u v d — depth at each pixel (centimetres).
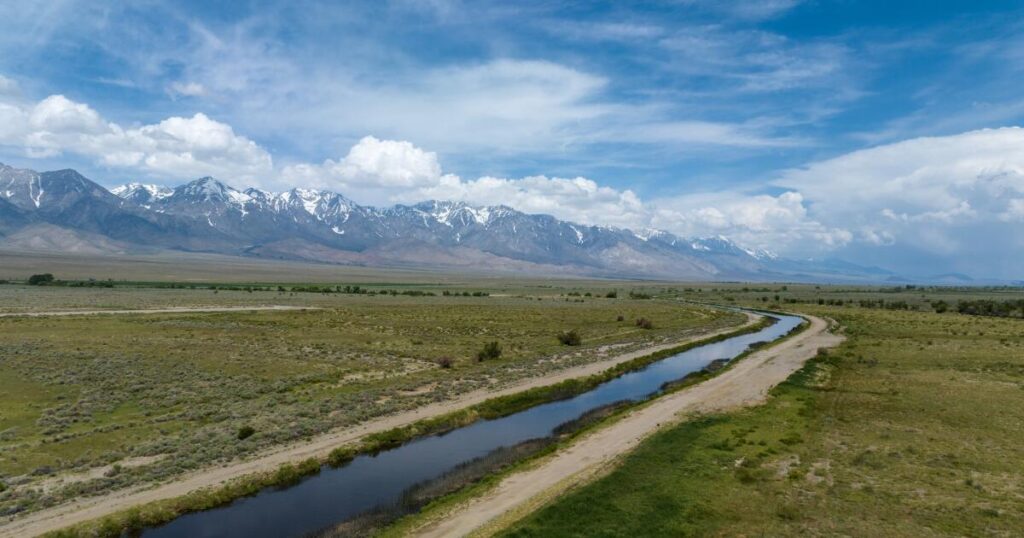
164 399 4888
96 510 2861
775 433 4028
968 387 5388
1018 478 3094
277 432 4066
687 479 3150
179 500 3016
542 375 6488
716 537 2494
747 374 6306
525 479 3328
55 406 4575
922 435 3916
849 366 6706
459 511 2914
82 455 3553
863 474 3203
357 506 3084
